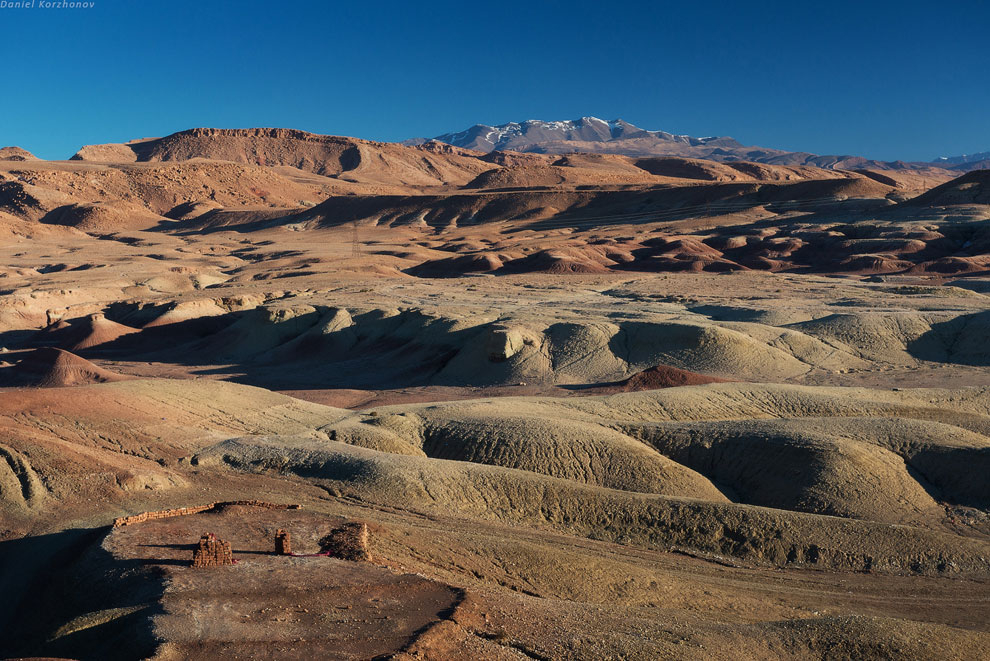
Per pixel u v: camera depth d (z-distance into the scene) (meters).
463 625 20.81
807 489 39.81
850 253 151.12
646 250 169.62
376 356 87.50
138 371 85.94
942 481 41.38
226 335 98.94
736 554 33.28
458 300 110.50
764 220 191.88
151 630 19.72
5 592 26.52
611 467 42.06
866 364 74.56
